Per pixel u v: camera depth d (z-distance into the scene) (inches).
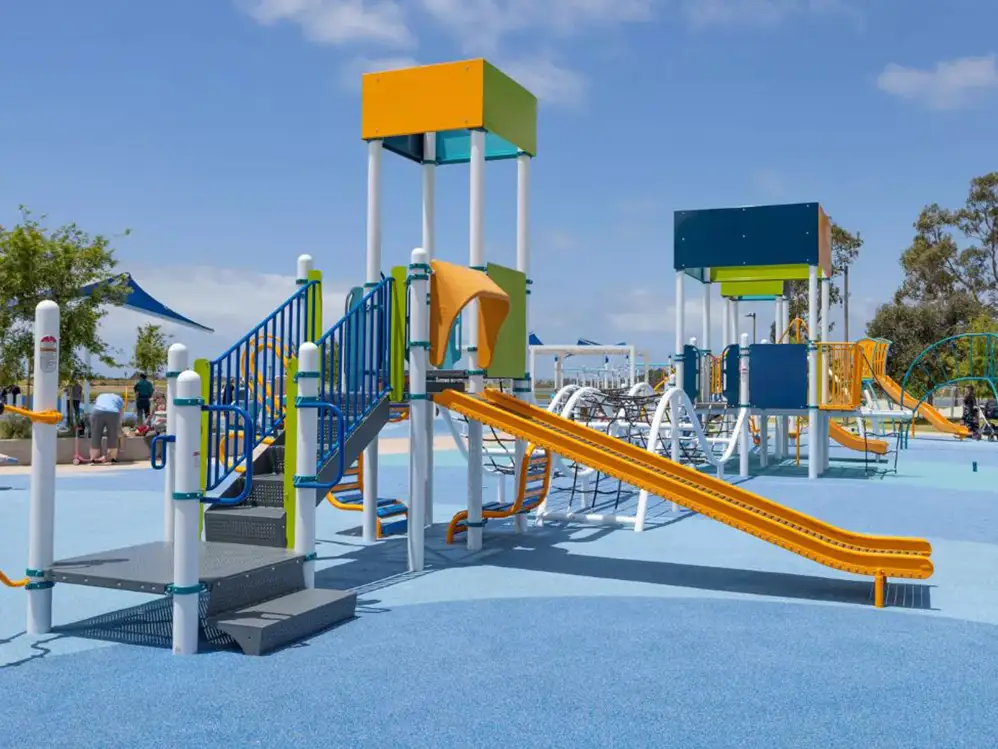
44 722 172.9
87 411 902.4
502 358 390.9
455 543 394.6
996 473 730.8
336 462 300.5
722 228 668.1
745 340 692.1
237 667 209.0
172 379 286.0
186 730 169.2
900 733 170.6
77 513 458.6
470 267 372.8
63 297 786.2
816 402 685.3
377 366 334.0
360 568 336.8
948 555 367.6
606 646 228.8
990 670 210.4
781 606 276.4
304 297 350.6
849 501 546.0
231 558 251.6
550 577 320.2
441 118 374.6
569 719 176.6
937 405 2182.6
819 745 164.4
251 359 328.8
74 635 236.2
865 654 223.3
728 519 296.8
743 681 201.0
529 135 420.8
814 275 668.1
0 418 780.6
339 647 226.4
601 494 569.9
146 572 232.1
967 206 2357.3
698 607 274.2
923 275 2368.4
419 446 332.2
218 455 303.6
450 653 221.6
